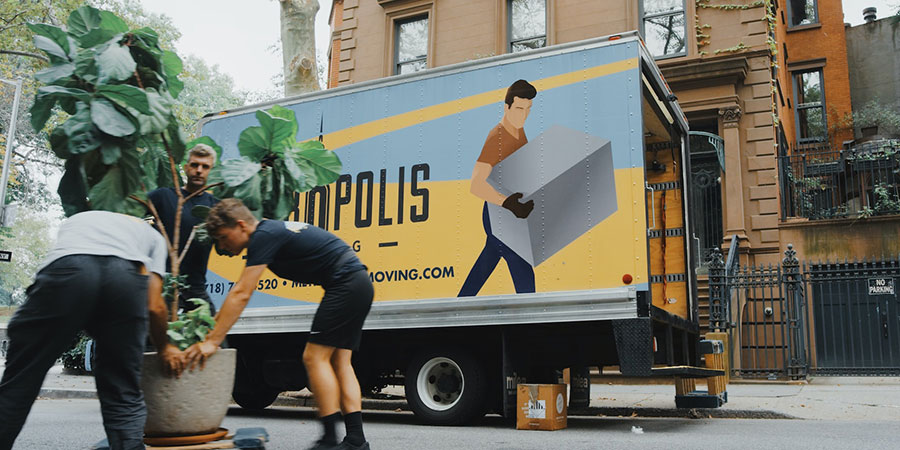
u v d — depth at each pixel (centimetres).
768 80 1461
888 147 1503
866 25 2150
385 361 787
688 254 837
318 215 805
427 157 754
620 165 660
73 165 396
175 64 440
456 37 1741
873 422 717
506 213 702
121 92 385
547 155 693
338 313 421
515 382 706
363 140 796
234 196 448
